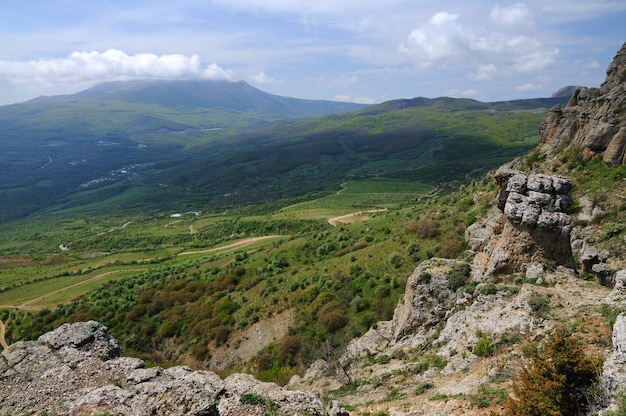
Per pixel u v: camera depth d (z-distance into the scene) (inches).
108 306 3873.0
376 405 901.2
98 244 7632.9
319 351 1803.6
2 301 4726.9
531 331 898.7
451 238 2226.9
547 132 2721.5
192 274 4141.2
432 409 778.8
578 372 617.0
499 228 1480.1
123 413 658.2
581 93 2706.7
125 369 874.8
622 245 1503.4
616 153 2030.0
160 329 3110.2
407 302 1421.0
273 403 679.1
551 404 598.9
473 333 1029.2
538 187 1237.1
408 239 2549.2
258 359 2126.0
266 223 6402.6
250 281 3282.5
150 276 4539.9
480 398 750.5
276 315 2486.5
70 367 878.4
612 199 1817.2
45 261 6806.1
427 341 1206.9
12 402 757.3
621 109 2135.8
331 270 2640.3
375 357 1323.8
